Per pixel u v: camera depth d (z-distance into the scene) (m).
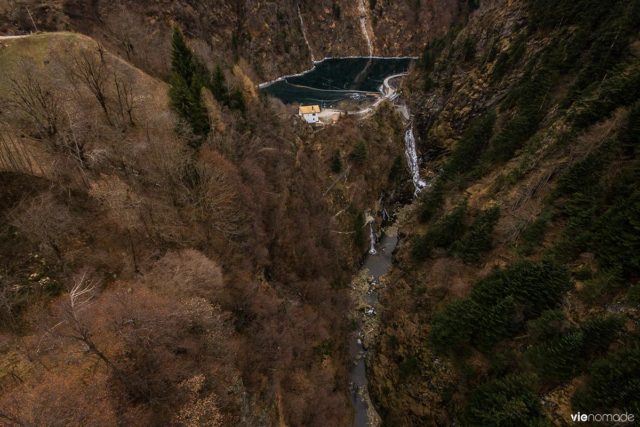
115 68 47.34
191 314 26.50
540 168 50.31
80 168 32.12
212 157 41.22
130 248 31.27
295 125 75.12
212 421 23.11
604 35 53.94
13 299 25.19
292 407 38.59
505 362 36.44
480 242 48.22
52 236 27.33
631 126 39.03
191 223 36.62
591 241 36.28
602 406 27.69
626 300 31.48
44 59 42.19
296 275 53.91
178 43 45.22
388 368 50.62
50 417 18.72
